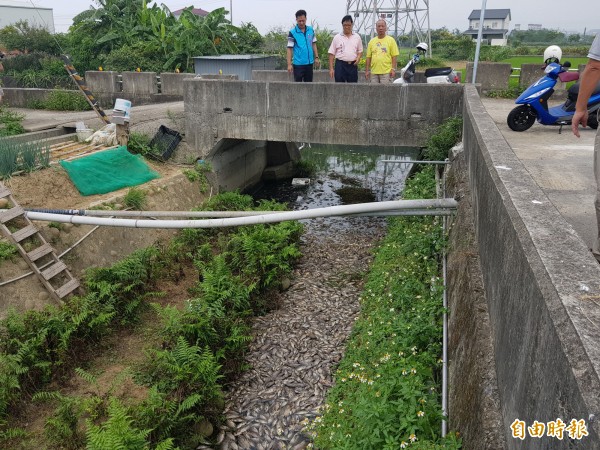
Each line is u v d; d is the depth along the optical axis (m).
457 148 10.29
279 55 26.14
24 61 25.44
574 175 6.36
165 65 24.11
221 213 8.87
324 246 11.63
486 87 14.63
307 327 8.33
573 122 4.14
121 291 8.53
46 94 19.09
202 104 13.52
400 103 12.10
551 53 9.48
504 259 3.55
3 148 10.09
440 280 6.81
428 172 11.52
